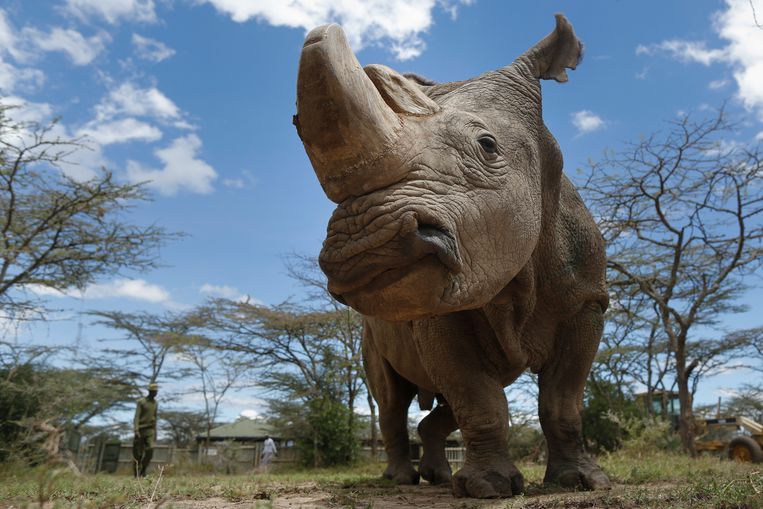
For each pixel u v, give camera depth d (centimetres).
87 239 1730
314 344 2847
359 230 308
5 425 1642
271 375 2866
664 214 1684
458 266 317
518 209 382
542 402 539
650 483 550
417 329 521
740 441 1656
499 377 523
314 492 579
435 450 750
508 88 450
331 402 2455
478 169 355
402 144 317
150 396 1590
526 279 472
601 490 477
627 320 2355
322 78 279
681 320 1648
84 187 1661
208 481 716
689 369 1648
